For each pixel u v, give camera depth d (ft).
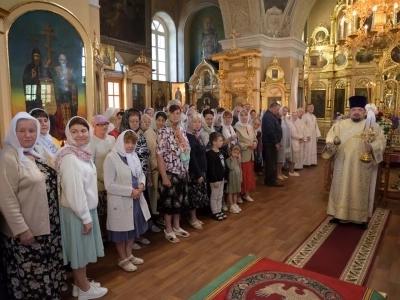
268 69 28.37
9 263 6.19
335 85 37.22
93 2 15.80
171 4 41.16
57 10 12.50
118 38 34.47
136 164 8.84
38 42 12.03
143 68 34.63
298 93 29.81
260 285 7.95
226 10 29.50
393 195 15.94
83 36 13.47
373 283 8.18
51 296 6.50
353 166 11.85
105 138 9.81
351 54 35.17
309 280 8.20
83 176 7.03
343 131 12.24
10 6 11.29
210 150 12.60
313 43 37.93
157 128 11.89
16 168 5.90
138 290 7.86
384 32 20.03
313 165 25.55
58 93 12.80
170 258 9.55
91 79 13.96
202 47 41.96
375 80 33.68
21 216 5.91
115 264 9.20
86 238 7.19
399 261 9.36
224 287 7.88
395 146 16.90
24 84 11.70
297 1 28.07
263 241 10.77
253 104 28.12
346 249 10.13
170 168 10.42
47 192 6.52
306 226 12.14
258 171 21.71
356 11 20.74
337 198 12.24
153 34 40.60
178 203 10.55
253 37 28.37
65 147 7.11
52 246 6.63
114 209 8.41
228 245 10.45
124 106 32.81
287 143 20.61
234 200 14.10
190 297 7.52
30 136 6.09
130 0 35.53
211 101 36.09
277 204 14.88
